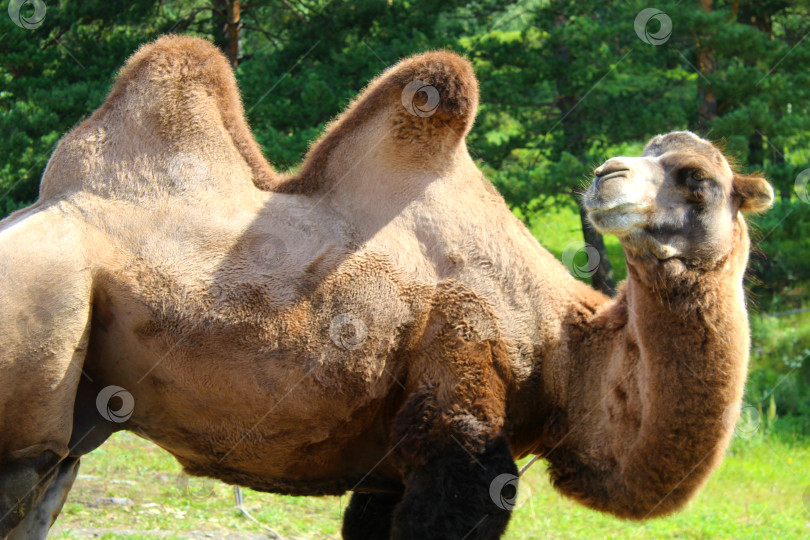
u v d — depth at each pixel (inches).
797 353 517.3
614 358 154.5
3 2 491.8
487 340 153.7
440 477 146.6
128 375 152.1
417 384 153.9
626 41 563.8
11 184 464.8
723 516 305.0
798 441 458.6
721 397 137.7
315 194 162.4
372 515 175.8
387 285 152.4
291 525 258.5
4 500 143.0
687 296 137.4
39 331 140.5
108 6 520.1
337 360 149.9
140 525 237.8
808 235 500.7
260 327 147.3
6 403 140.8
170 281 146.9
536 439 165.0
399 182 159.5
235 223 152.6
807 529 297.0
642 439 144.2
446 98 158.7
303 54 534.0
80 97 475.2
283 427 152.5
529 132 558.3
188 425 155.5
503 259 159.8
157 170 153.8
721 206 139.1
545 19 575.2
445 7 563.5
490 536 145.5
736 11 573.0
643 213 135.6
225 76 165.3
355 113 164.7
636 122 544.7
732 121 498.3
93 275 146.3
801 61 525.7
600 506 154.9
